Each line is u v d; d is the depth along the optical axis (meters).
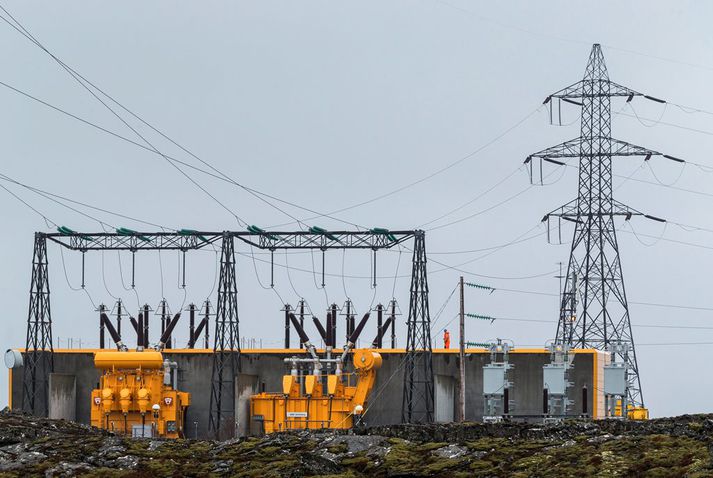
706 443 192.50
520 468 194.75
